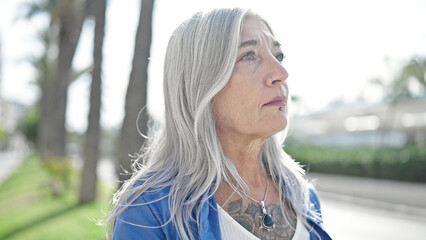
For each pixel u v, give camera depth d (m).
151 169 1.25
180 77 1.25
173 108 1.26
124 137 5.03
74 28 19.33
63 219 7.52
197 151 1.20
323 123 30.67
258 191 1.32
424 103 26.27
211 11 1.24
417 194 13.98
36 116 50.75
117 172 4.90
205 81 1.19
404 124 26.55
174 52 1.27
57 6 18.73
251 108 1.20
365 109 28.72
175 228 1.12
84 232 5.84
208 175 1.17
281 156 1.51
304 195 1.47
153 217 1.13
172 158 1.27
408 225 9.70
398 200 13.14
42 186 15.09
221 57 1.19
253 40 1.22
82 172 9.97
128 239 1.12
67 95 21.44
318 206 1.58
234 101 1.21
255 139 1.28
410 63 25.19
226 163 1.23
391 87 26.50
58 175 12.87
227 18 1.21
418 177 17.22
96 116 9.95
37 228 6.88
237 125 1.23
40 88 35.47
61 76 20.78
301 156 24.03
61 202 10.49
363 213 11.55
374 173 19.30
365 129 27.52
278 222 1.30
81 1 17.88
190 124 1.23
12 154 63.25
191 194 1.18
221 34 1.19
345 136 30.42
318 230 1.39
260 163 1.42
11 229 7.21
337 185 17.62
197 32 1.22
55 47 25.91
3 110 76.69
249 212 1.24
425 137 27.20
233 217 1.21
